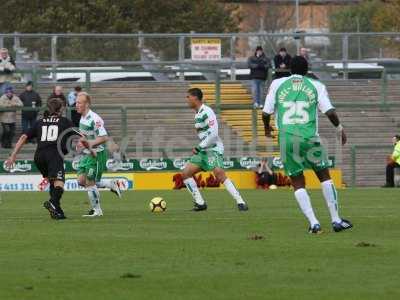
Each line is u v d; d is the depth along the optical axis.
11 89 89.06
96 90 97.50
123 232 43.00
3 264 33.41
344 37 107.75
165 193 76.25
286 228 44.41
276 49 110.94
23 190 83.12
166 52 104.69
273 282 29.92
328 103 40.75
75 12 156.38
